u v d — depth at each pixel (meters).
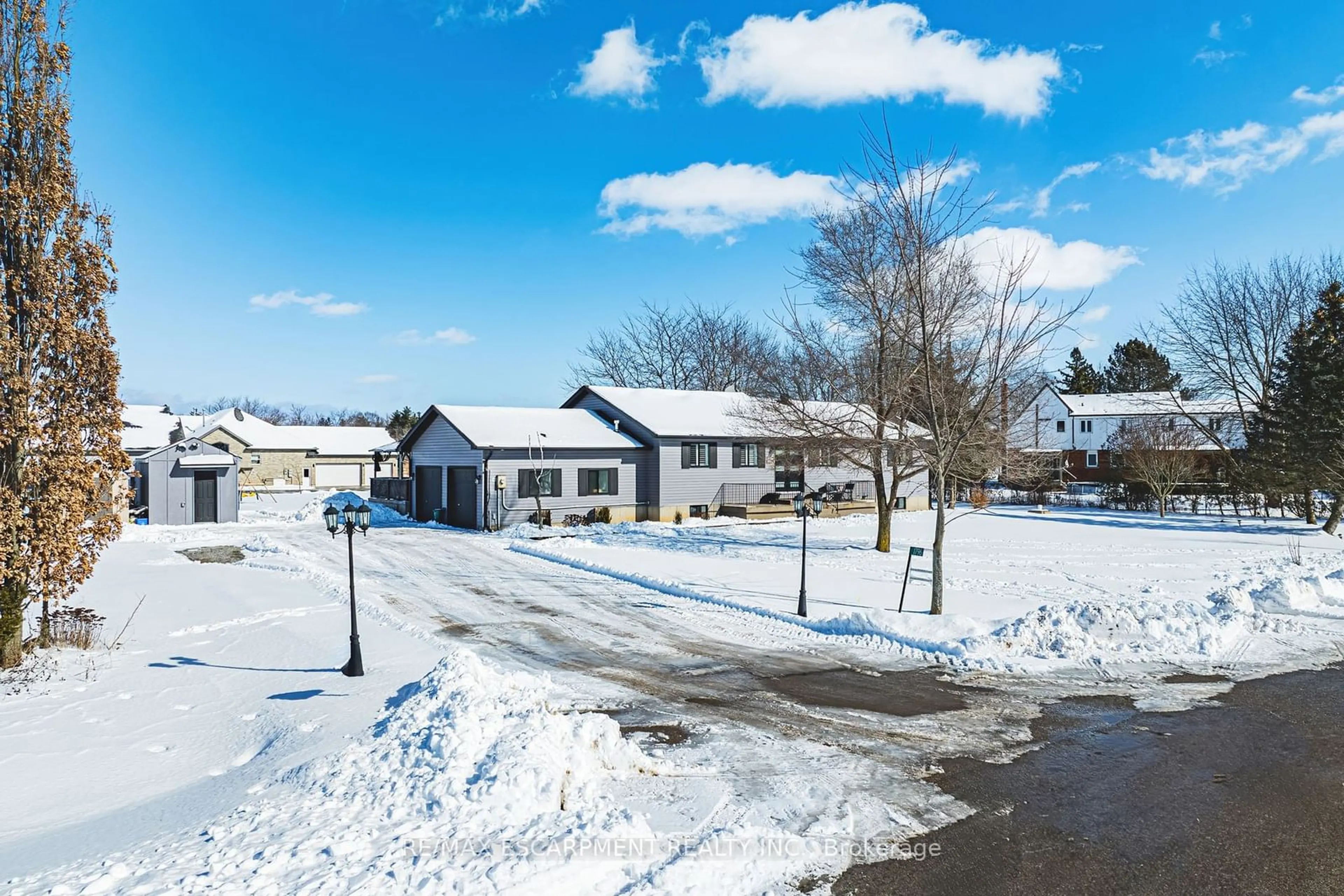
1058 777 7.57
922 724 9.13
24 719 8.70
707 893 5.30
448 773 6.48
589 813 6.14
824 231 21.36
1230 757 8.12
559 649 12.59
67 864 5.36
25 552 10.93
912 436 20.14
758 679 10.98
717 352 57.94
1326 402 29.97
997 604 15.75
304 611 14.83
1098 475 63.06
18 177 10.92
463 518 32.06
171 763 7.61
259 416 127.69
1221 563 21.91
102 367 11.66
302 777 6.84
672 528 30.89
